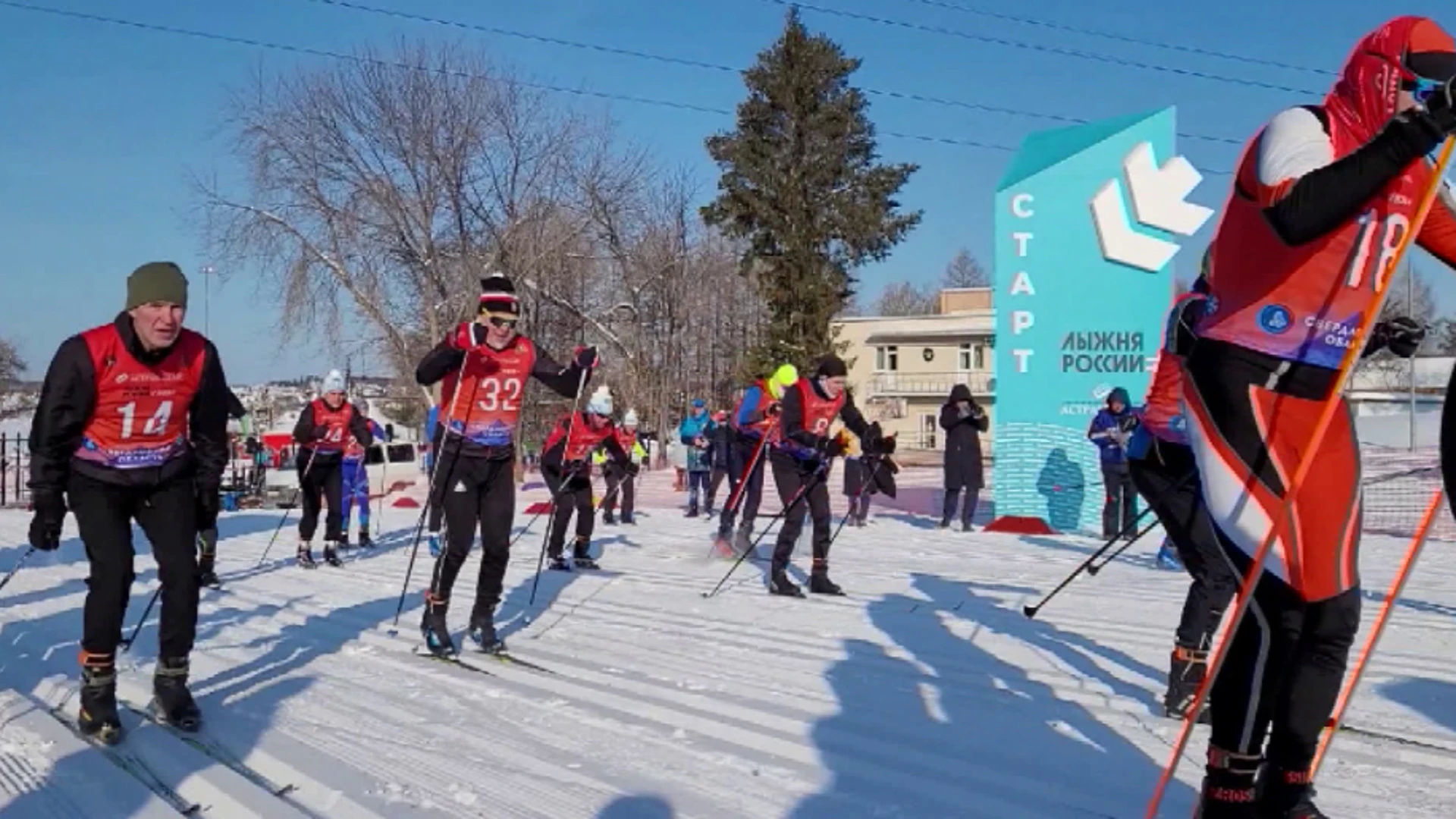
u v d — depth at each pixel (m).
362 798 3.42
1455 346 26.64
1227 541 2.72
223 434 4.32
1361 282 2.55
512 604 7.39
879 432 8.40
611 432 9.45
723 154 35.25
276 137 25.89
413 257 27.12
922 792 3.47
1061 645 5.79
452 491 5.68
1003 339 12.71
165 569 4.18
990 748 3.95
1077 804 3.37
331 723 4.29
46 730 4.14
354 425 9.87
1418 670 5.12
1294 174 2.34
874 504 18.03
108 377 3.98
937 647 5.78
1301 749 2.70
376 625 6.61
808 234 33.91
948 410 13.09
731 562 9.91
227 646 5.90
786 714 4.41
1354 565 2.63
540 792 3.48
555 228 28.19
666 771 3.69
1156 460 4.45
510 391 5.73
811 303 33.50
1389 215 2.51
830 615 6.84
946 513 13.09
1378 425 33.78
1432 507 2.62
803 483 7.81
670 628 6.44
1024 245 12.62
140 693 4.72
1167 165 12.24
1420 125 2.11
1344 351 2.58
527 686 4.93
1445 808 3.30
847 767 3.73
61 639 6.07
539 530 12.95
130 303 3.94
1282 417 2.61
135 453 4.11
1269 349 2.61
